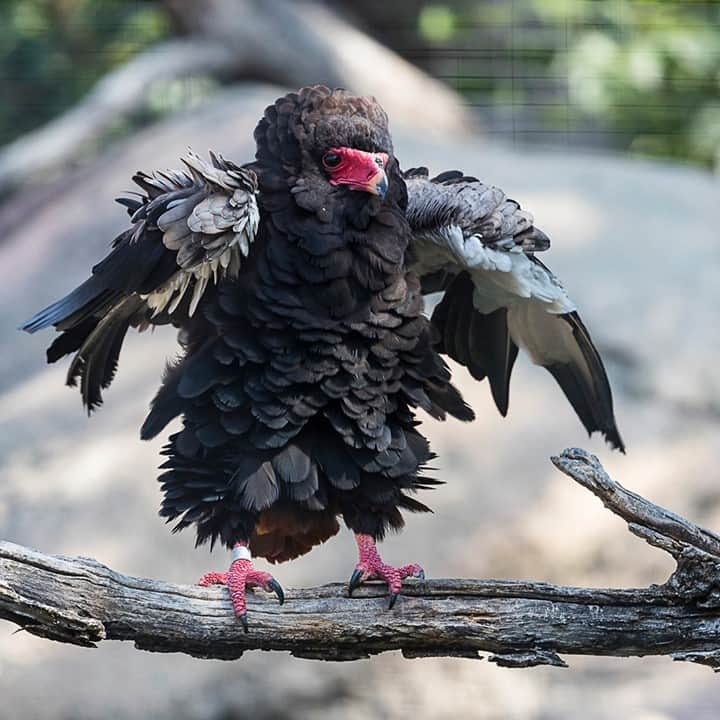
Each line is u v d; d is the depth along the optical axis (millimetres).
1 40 19984
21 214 17859
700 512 12211
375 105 7570
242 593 6777
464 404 7699
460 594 6910
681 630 6859
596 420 8320
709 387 12945
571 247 14547
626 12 19969
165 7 20203
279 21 20203
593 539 11844
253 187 6996
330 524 7398
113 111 18922
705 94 19875
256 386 7066
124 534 11828
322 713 11133
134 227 7027
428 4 21641
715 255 14578
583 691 11477
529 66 20219
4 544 6527
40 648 11281
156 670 11148
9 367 14711
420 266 7934
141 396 13086
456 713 11266
